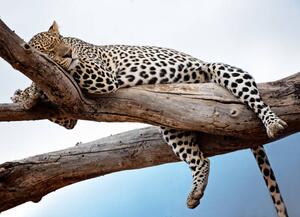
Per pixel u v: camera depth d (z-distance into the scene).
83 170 10.98
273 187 10.70
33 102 9.48
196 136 10.61
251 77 10.01
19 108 9.66
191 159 10.53
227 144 10.43
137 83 10.25
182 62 10.57
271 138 9.52
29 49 8.41
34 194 11.01
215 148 10.53
